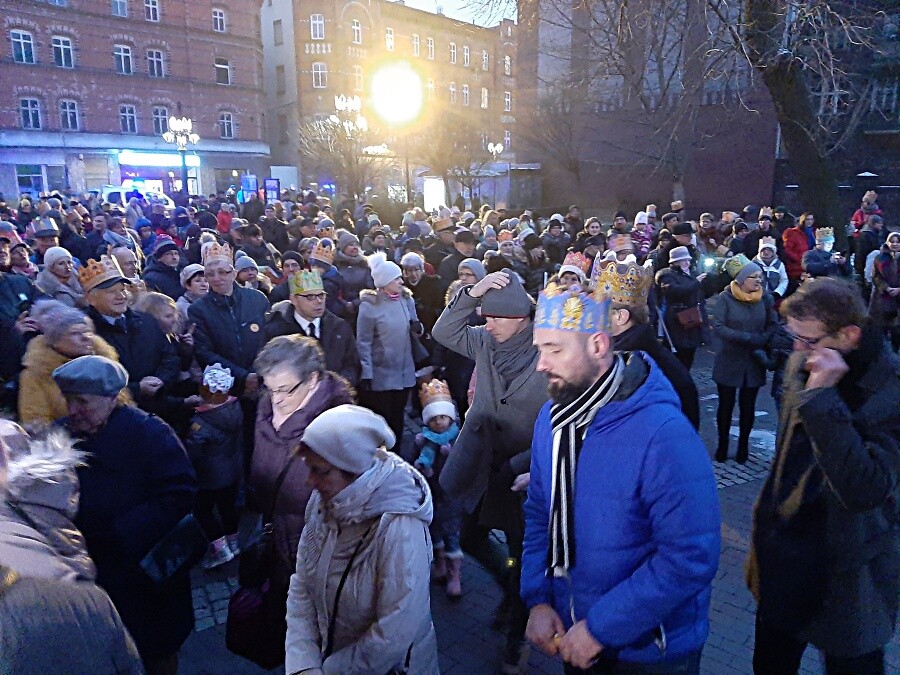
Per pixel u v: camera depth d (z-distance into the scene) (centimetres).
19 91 3100
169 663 259
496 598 373
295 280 433
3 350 406
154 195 2500
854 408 196
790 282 1005
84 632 118
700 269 1012
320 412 268
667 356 287
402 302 524
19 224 1492
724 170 2455
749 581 230
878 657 212
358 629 199
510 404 293
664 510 166
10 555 119
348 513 193
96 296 380
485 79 5284
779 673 228
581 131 2680
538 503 204
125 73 3441
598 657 183
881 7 1048
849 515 201
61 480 144
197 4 3662
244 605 258
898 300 761
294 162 4450
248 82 3959
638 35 1130
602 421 175
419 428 643
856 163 2138
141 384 377
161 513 242
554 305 180
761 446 594
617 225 1131
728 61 962
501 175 2977
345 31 4300
